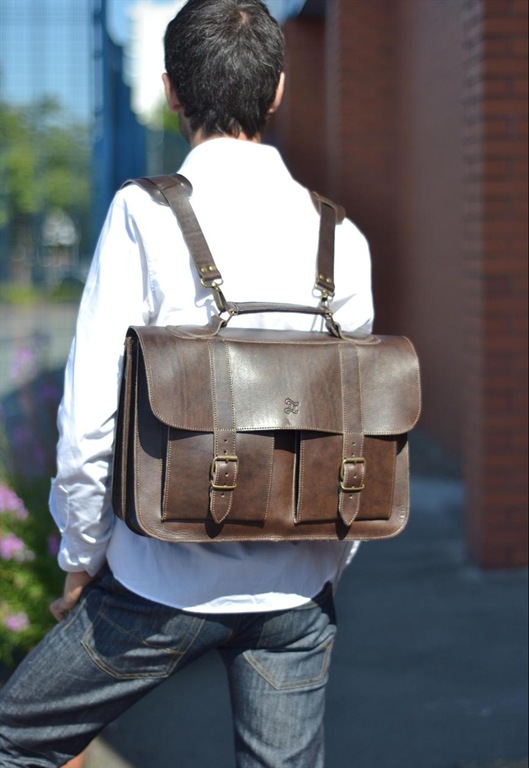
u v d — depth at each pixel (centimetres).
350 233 192
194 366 167
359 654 382
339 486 175
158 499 167
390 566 491
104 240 178
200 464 166
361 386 177
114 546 180
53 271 679
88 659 180
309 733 184
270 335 178
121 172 663
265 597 178
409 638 397
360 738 317
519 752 307
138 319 178
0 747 187
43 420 412
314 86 1209
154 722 328
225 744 314
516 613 423
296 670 184
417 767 299
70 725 186
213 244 179
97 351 175
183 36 186
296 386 171
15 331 656
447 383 756
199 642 178
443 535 545
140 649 178
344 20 900
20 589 343
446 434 764
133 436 167
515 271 456
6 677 350
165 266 176
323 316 186
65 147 643
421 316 843
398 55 887
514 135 449
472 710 334
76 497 175
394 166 916
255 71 186
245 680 184
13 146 642
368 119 913
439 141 756
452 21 707
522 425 466
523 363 461
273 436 170
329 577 189
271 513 171
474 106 461
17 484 381
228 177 183
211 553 175
